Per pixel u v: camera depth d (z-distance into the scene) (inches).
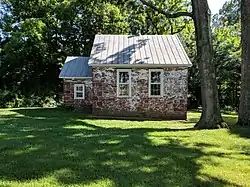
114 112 738.2
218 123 462.9
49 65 1344.7
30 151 277.1
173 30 1395.2
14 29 1291.8
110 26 1320.1
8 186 186.9
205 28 466.6
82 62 983.0
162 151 284.2
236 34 1327.5
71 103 921.5
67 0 1298.0
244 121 490.6
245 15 484.4
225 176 212.2
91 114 764.0
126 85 737.0
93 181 196.4
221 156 271.3
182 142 334.3
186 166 235.0
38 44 1267.2
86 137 359.3
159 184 192.2
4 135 371.9
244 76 488.4
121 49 782.5
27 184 190.4
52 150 282.2
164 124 565.3
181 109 726.5
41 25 1235.2
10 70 1279.5
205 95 466.3
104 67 733.3
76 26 1349.7
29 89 1269.7
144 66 724.7
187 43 1216.8
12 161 242.1
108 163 238.7
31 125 491.5
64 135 375.2
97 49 781.3
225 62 1029.2
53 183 192.4
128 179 200.8
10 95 1097.4
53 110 878.4
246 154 281.3
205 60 466.0
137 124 553.0
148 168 227.0
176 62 722.2
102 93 738.8
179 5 1321.4
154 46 799.1
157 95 732.0
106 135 377.4
